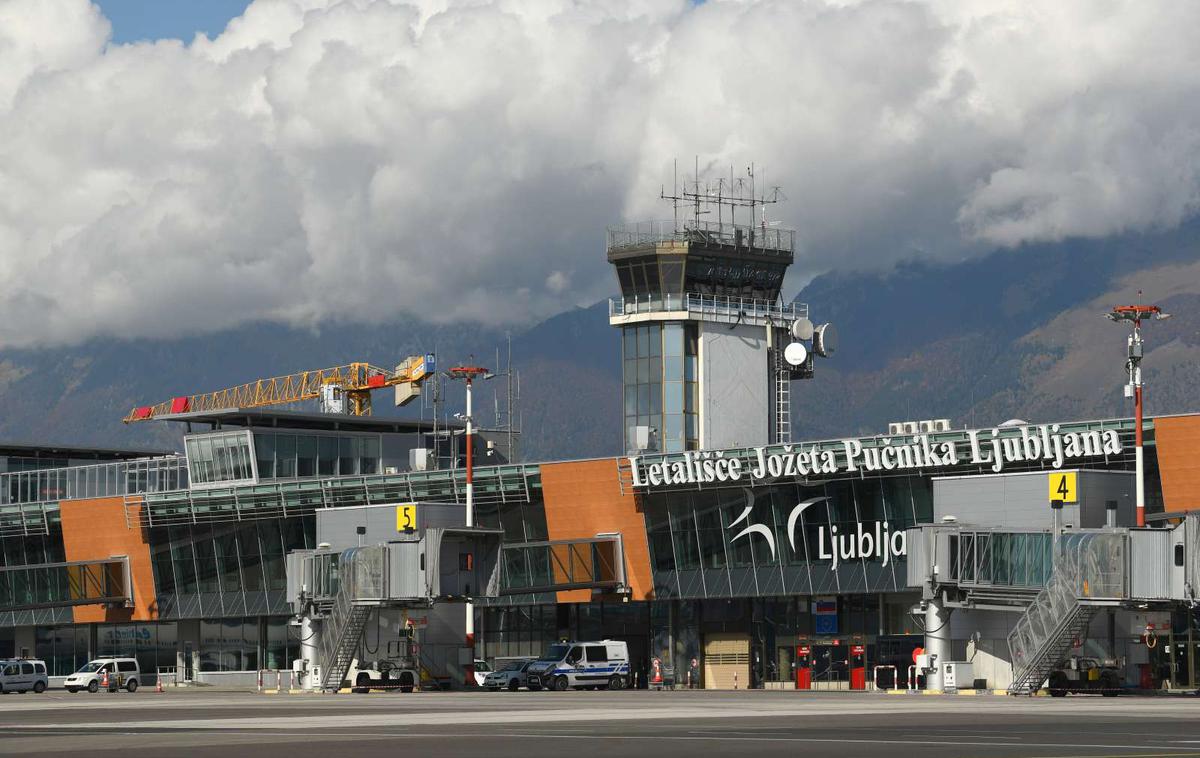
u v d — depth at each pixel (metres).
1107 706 59.91
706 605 111.94
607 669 103.19
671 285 157.75
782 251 162.88
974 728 42.16
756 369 160.25
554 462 115.38
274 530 128.38
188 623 134.38
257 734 42.69
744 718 50.22
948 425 105.69
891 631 103.56
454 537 96.75
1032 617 79.69
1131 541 77.06
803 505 105.69
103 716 57.41
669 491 110.69
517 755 33.28
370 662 98.69
